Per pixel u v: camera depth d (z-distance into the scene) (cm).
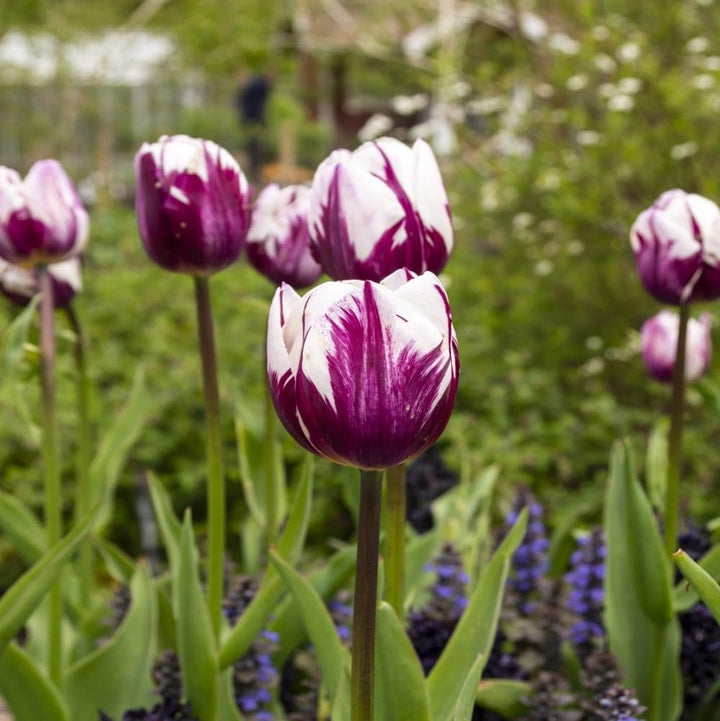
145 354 212
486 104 253
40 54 452
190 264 92
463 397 211
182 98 529
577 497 176
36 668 98
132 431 121
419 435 72
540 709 98
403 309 70
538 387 210
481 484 128
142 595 105
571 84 231
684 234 94
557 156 236
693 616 104
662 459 115
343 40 486
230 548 187
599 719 97
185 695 97
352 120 639
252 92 503
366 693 75
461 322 235
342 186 83
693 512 171
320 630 88
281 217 100
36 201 99
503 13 301
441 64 267
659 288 96
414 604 112
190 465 187
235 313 227
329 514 181
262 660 101
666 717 103
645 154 219
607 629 105
